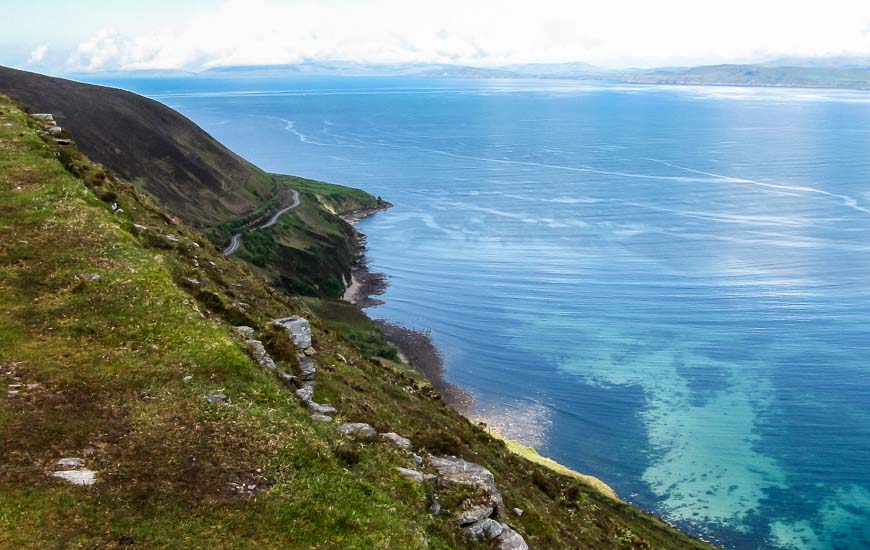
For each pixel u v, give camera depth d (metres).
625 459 74.31
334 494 20.16
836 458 74.38
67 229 32.28
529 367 98.25
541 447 76.50
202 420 21.59
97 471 18.36
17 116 48.69
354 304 127.06
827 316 112.62
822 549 60.12
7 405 20.12
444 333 112.00
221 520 17.78
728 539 61.22
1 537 15.39
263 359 28.14
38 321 25.22
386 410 34.06
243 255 123.81
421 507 22.22
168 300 28.36
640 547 41.28
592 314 118.12
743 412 84.31
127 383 22.66
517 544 23.41
